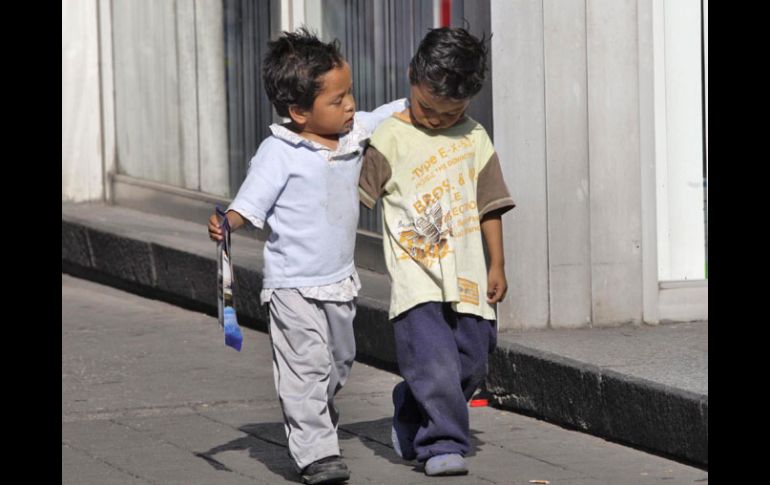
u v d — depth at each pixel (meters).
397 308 11.17
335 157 10.96
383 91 17.11
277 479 11.41
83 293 20.45
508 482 11.19
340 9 17.98
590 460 11.82
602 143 14.48
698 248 15.18
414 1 16.22
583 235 14.52
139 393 14.49
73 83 23.11
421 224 11.12
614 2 14.38
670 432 11.71
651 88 14.59
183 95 21.64
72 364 15.82
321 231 10.92
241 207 10.77
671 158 15.14
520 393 13.43
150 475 11.60
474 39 10.84
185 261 18.84
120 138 23.41
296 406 10.95
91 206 23.17
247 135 20.19
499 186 11.33
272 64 10.88
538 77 14.24
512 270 14.33
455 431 11.23
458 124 11.31
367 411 13.64
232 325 10.77
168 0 21.86
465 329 11.26
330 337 11.17
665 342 13.80
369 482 11.21
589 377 12.55
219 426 13.21
